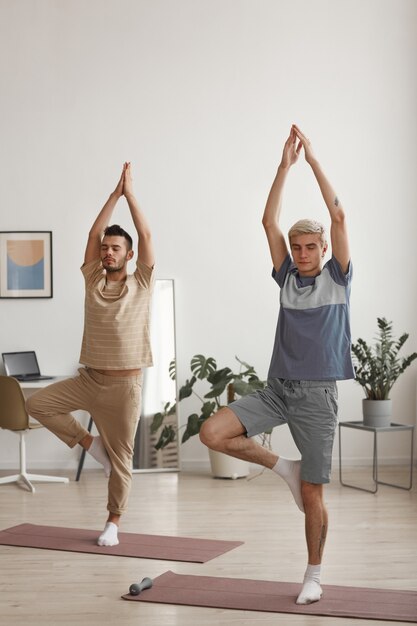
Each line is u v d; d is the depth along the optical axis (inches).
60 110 275.4
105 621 133.4
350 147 277.7
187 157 276.5
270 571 159.9
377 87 278.1
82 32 275.6
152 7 276.1
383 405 243.6
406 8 277.9
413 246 278.4
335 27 277.9
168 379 273.6
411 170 278.1
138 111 275.9
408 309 278.2
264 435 266.1
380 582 152.9
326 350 139.3
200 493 236.2
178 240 276.5
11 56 275.0
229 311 277.1
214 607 139.6
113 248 173.5
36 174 275.0
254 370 264.8
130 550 174.7
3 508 217.5
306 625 131.0
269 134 277.1
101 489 242.2
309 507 142.2
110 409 177.0
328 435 140.1
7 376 241.6
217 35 276.7
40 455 274.2
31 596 145.9
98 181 275.4
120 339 173.8
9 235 273.7
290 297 143.0
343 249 140.6
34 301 274.7
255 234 277.1
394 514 209.6
